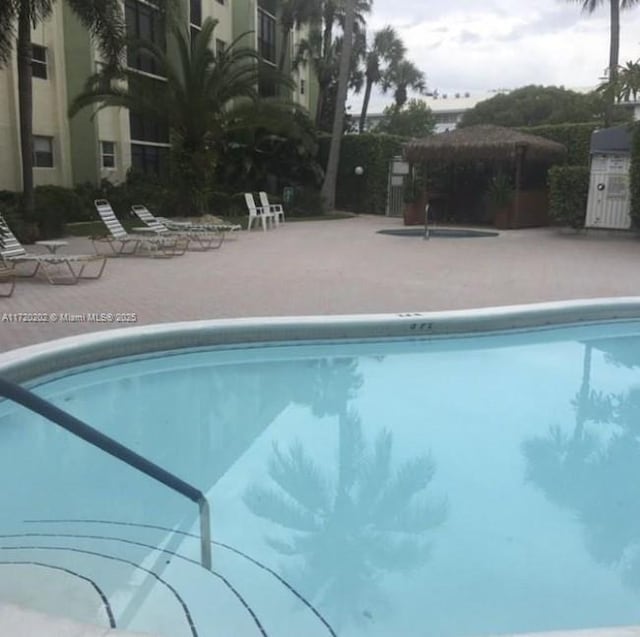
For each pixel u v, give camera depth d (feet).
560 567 10.52
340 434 15.96
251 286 29.94
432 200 73.26
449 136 69.00
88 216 67.87
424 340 23.29
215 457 14.48
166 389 18.75
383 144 87.04
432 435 16.03
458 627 9.00
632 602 9.64
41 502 12.13
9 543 10.59
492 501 12.84
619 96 48.88
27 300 25.53
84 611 8.71
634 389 19.39
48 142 72.08
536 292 29.45
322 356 21.86
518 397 18.62
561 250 45.75
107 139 76.84
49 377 17.51
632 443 15.74
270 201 82.38
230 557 10.50
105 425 16.08
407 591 9.80
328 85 121.70
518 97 157.79
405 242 51.37
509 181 68.13
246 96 75.31
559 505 12.67
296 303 26.37
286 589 9.70
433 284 31.19
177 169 72.23
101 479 13.08
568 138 71.56
